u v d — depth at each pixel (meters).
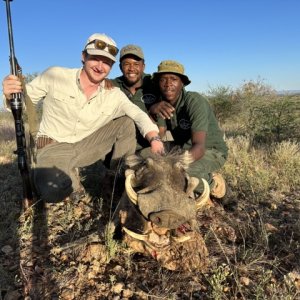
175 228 1.10
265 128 3.72
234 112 5.86
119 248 1.34
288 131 3.66
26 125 1.68
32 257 1.33
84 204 1.82
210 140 1.89
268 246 1.39
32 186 1.74
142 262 1.29
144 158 1.28
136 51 2.01
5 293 1.15
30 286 1.17
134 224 1.28
